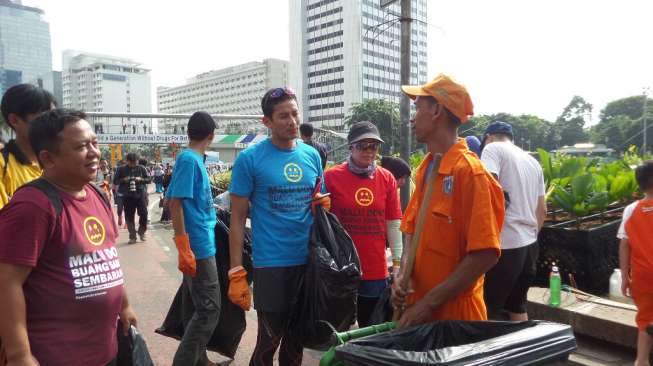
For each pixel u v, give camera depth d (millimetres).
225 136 53219
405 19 6723
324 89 104188
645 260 3092
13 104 2330
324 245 2678
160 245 9070
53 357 1744
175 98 167375
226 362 3812
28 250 1669
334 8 100688
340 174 3273
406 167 4055
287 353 2896
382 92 102125
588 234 4508
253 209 2859
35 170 2432
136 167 9336
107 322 1924
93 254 1872
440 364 1429
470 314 2084
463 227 1992
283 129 2787
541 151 6254
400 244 3350
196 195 3225
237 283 2781
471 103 2045
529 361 1579
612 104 88000
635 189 5520
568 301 4121
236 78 144125
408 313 1968
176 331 3613
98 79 138125
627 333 3541
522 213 3291
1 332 1645
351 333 1971
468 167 1955
